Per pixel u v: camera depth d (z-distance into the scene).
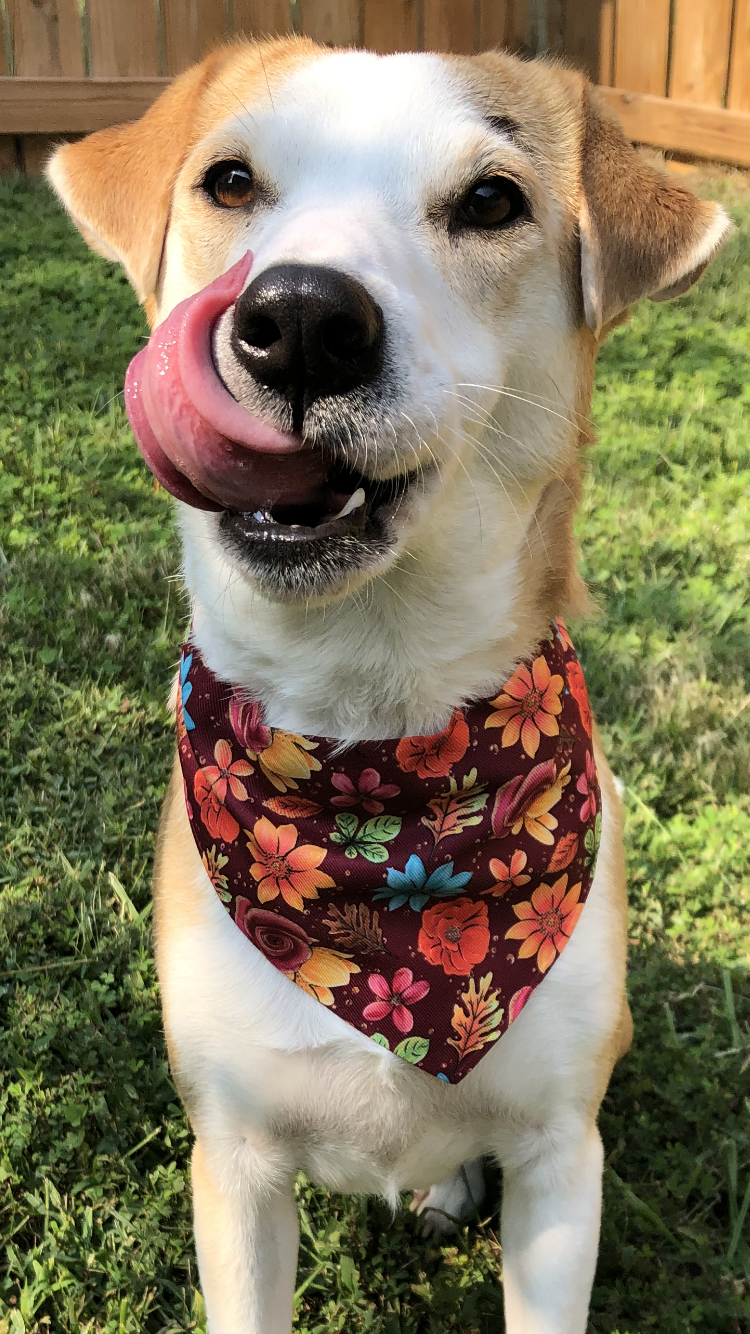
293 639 0.58
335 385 0.49
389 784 0.58
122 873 0.90
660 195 0.63
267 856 0.59
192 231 0.61
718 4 2.36
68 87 2.37
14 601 1.16
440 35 2.47
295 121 0.57
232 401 0.48
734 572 1.27
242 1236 0.60
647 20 2.46
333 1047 0.59
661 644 1.15
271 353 0.48
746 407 1.66
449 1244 0.73
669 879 0.91
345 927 0.59
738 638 1.17
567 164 0.62
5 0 2.32
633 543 1.30
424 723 0.60
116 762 1.00
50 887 0.88
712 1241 0.70
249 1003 0.59
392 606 0.57
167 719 1.04
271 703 0.61
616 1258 0.69
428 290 0.54
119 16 2.36
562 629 0.67
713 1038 0.81
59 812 0.94
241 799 0.60
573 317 0.62
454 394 0.53
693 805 0.99
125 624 1.15
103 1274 0.67
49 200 2.31
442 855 0.59
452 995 0.59
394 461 0.50
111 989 0.83
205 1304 0.62
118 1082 0.75
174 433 0.49
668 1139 0.76
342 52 0.64
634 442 1.54
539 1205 0.60
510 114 0.60
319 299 0.46
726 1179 0.73
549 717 0.61
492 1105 0.60
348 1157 0.63
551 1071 0.59
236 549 0.52
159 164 0.65
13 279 1.94
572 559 0.65
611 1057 0.61
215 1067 0.60
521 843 0.59
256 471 0.49
